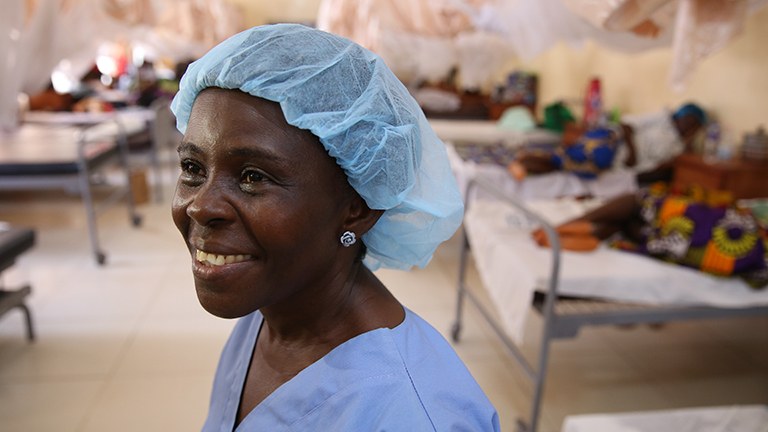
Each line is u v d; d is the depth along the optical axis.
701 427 1.28
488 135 4.98
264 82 0.52
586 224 2.26
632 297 1.98
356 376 0.58
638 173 3.60
